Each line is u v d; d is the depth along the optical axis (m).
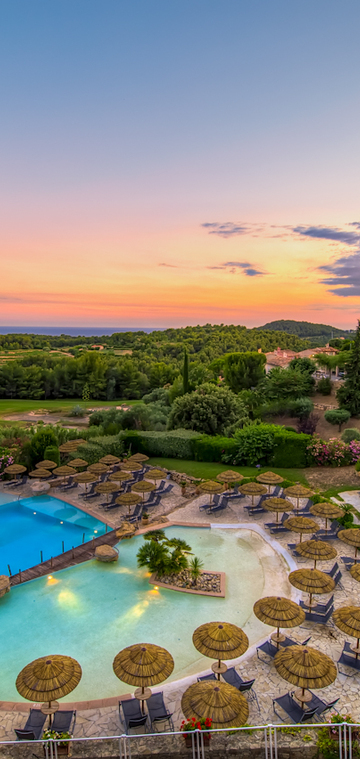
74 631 13.18
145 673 9.32
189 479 26.92
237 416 35.94
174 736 9.32
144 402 61.22
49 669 9.23
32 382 81.25
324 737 8.93
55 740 8.20
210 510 21.89
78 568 17.03
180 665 11.71
